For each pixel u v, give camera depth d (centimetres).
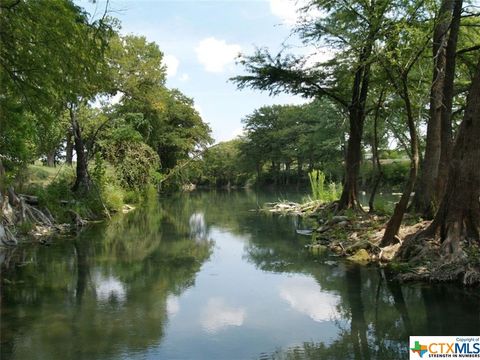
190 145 5550
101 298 984
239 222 2403
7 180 1695
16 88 1167
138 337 756
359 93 2188
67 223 2086
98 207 2506
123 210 2927
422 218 1527
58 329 789
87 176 2542
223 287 1078
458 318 827
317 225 2188
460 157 1156
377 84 1838
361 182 4962
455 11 1333
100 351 694
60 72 1148
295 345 721
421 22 1253
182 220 2497
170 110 5500
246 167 7638
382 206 2127
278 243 1706
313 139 5591
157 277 1180
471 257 1065
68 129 2602
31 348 706
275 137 6969
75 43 1087
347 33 1683
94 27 1112
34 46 1082
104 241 1728
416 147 1327
